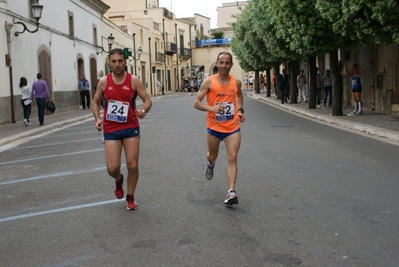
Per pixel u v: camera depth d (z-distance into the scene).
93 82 35.25
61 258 4.80
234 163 6.53
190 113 23.19
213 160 7.00
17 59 21.16
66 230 5.70
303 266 4.43
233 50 46.72
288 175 8.31
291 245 4.97
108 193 7.46
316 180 7.91
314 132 14.62
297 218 5.89
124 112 6.13
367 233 5.32
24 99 18.78
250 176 8.28
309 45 18.16
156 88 61.81
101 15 37.97
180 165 9.45
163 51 67.00
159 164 9.63
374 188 7.33
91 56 34.75
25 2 22.34
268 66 36.66
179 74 74.94
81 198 7.23
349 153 10.56
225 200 6.39
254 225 5.65
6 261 4.79
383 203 6.51
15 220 6.25
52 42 26.19
